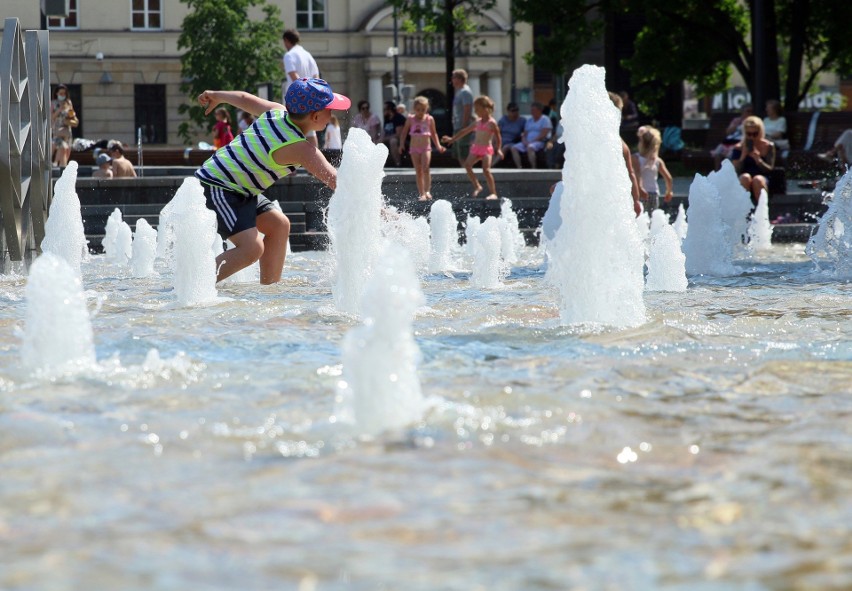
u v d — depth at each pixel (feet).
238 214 51.03
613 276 37.27
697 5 228.02
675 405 23.08
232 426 20.98
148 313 41.14
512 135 167.12
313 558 13.83
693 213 69.10
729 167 94.43
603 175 37.19
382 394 21.07
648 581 13.07
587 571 13.39
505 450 19.07
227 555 13.93
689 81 249.34
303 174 120.06
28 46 68.49
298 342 32.76
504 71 364.58
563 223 37.58
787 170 160.76
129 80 342.23
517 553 13.98
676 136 223.51
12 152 63.26
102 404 23.13
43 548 14.21
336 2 351.25
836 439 20.01
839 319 38.45
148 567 13.51
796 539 14.51
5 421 21.36
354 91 354.33
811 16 226.99
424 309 41.50
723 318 38.86
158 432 20.51
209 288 46.80
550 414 21.90
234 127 306.96
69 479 17.33
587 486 16.94
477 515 15.49
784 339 33.17
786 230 110.52
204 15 309.01
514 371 27.17
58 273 27.63
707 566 13.57
